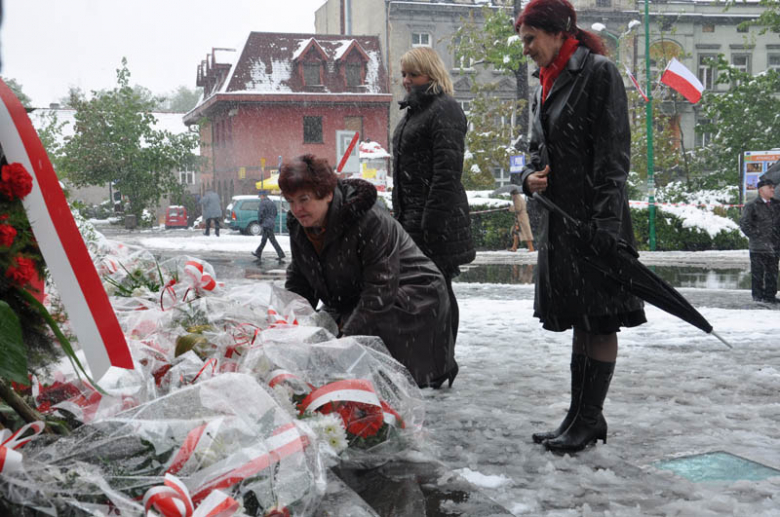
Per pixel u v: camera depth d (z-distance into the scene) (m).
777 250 9.51
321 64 45.88
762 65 50.00
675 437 3.55
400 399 3.15
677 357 5.51
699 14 48.75
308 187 3.32
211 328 3.25
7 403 2.09
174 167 42.97
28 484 1.84
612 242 3.15
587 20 47.12
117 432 2.11
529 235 20.17
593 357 3.37
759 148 33.97
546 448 3.32
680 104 48.19
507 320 7.46
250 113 45.03
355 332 3.43
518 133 29.77
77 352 2.33
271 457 2.26
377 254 3.47
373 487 2.81
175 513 1.92
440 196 4.48
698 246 21.34
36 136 1.90
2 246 1.86
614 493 2.80
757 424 3.76
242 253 21.30
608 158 3.21
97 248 4.13
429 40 46.78
